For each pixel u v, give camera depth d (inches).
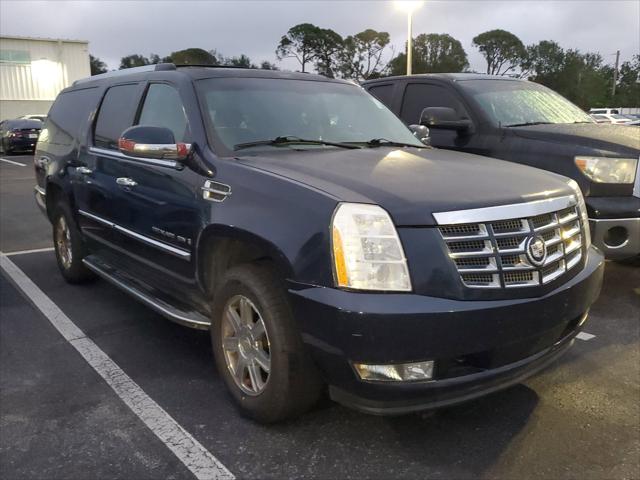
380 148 154.2
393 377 103.6
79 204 203.6
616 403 134.6
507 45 2581.2
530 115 241.9
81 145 203.3
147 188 157.5
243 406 127.0
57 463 112.5
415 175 122.0
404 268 103.0
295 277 108.7
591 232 194.9
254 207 120.3
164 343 170.4
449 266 104.0
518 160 217.6
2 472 109.6
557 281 116.6
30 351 164.9
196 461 113.3
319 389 119.2
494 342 106.3
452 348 103.3
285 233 111.8
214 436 121.6
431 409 107.6
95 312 196.9
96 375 149.9
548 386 142.7
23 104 1465.3
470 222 106.5
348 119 169.9
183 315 147.9
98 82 211.0
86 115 207.5
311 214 109.5
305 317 107.5
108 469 110.7
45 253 284.5
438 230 105.1
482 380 107.7
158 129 139.6
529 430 123.6
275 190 118.4
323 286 105.4
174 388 142.7
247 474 109.6
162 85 166.2
